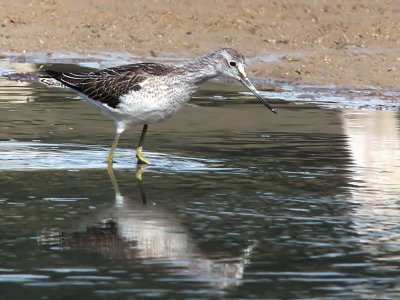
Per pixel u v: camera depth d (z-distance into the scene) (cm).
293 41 2369
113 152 1441
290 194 1259
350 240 1067
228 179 1337
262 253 1021
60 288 913
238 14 2511
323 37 2388
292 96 1969
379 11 2538
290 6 2545
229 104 1883
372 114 1809
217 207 1194
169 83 1421
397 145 1545
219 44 2364
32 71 2141
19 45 2347
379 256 1015
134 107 1428
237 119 1744
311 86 2050
